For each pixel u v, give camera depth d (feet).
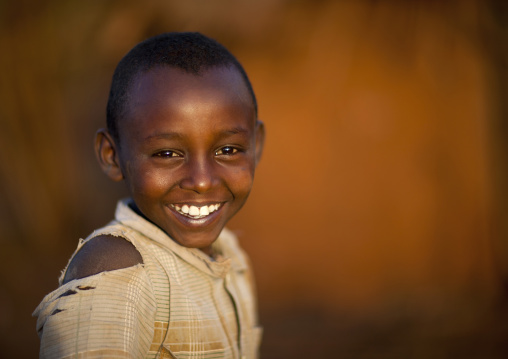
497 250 24.94
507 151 25.13
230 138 5.96
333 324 22.06
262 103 31.99
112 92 6.28
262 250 28.50
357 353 19.49
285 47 30.37
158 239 5.98
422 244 27.20
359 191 30.12
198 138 5.75
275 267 27.14
